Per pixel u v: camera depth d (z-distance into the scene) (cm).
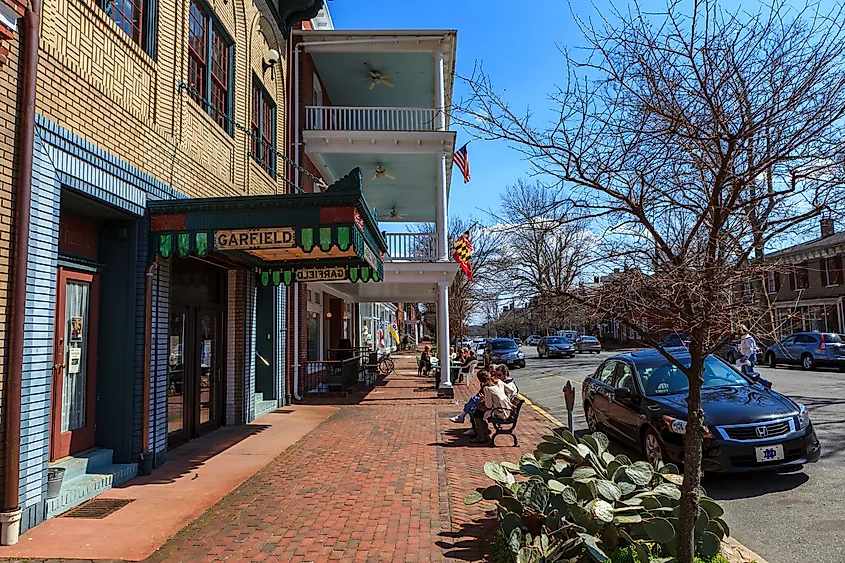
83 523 551
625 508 461
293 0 1440
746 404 742
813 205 388
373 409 1341
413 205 2375
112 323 731
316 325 2045
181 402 938
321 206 707
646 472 498
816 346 2303
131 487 675
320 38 1594
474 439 966
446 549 492
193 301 973
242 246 715
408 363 3378
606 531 454
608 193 421
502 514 486
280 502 624
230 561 469
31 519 530
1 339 494
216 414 1088
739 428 696
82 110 608
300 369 1552
